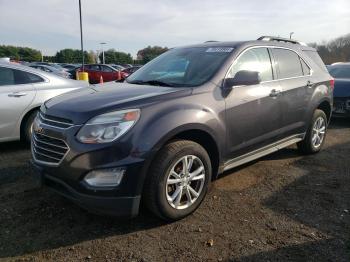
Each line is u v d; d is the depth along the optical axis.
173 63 4.68
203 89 3.92
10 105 5.89
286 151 6.14
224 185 4.59
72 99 3.75
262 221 3.70
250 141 4.45
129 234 3.43
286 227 3.58
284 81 5.03
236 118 4.15
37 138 3.66
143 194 3.42
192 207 3.75
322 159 5.75
